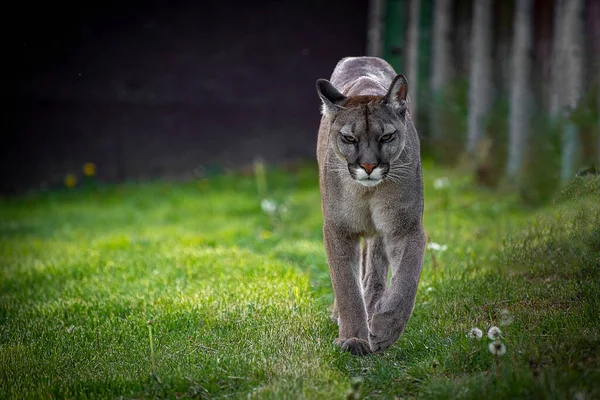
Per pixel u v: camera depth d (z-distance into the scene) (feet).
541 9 55.36
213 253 37.55
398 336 22.24
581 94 45.75
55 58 65.41
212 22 68.08
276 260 35.47
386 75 28.58
